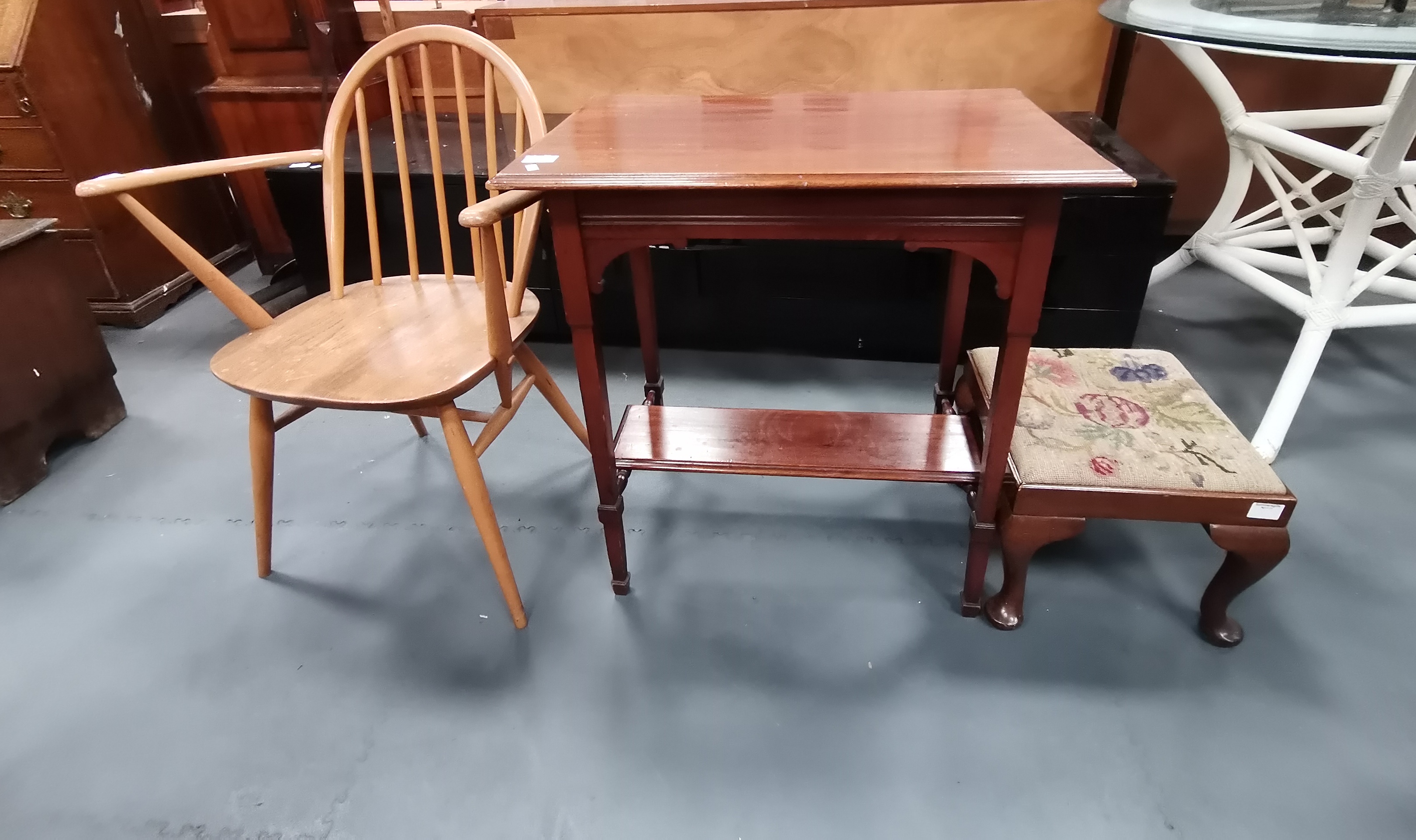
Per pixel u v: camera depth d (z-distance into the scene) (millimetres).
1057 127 869
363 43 1907
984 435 975
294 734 975
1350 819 837
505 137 1797
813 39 1752
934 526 1267
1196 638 1050
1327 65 1825
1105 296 1512
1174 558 1179
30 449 1405
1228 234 1690
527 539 1271
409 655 1075
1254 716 948
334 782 918
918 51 1733
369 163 1199
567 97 1925
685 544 1248
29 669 1063
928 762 913
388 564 1232
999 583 1150
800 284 1647
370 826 873
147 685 1042
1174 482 906
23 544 1282
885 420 1114
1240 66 1862
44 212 1861
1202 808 854
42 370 1422
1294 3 1062
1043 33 1677
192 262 1033
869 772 904
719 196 790
